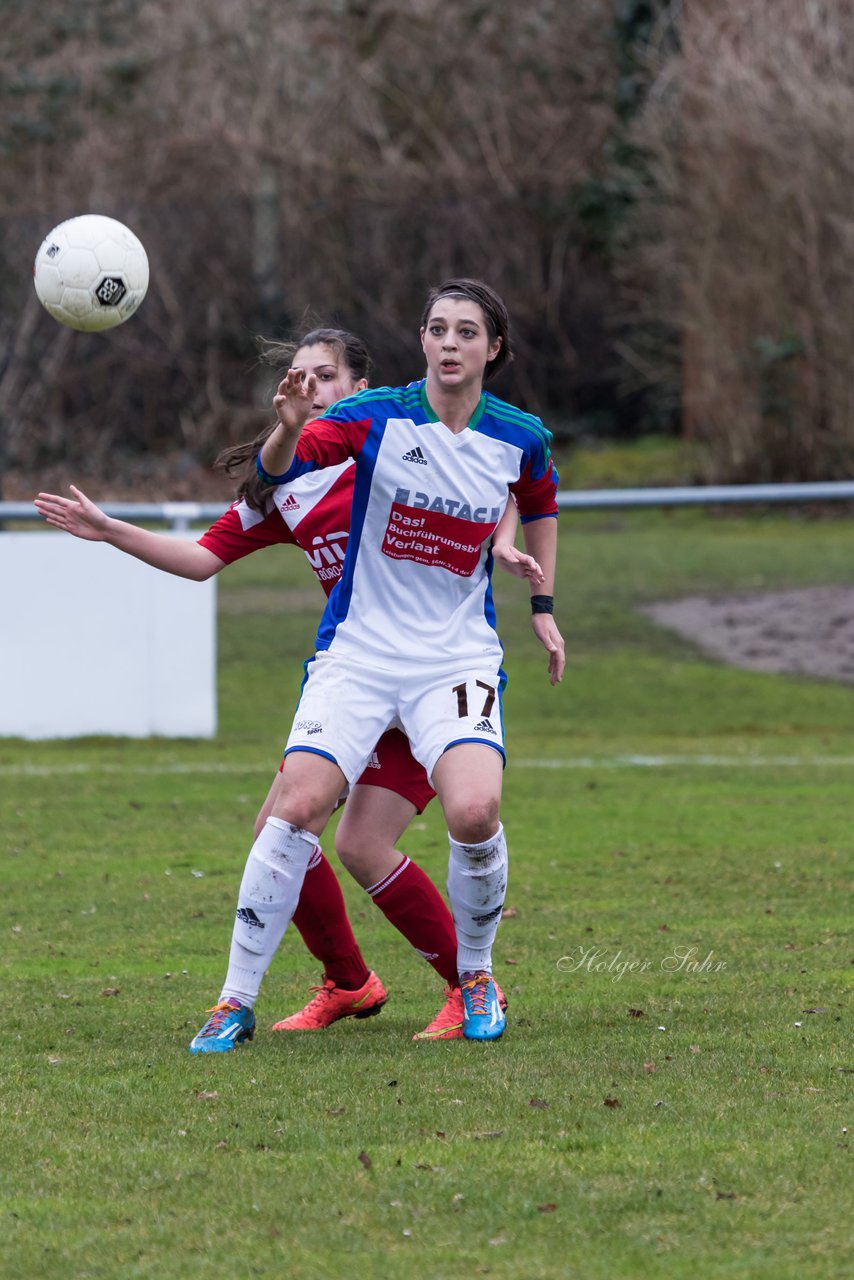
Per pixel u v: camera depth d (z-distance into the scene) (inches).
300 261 3791.8
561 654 655.1
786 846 1111.0
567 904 920.3
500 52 3996.1
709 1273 393.1
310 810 617.6
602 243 3863.2
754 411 3206.2
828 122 3117.6
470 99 3959.2
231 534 647.8
